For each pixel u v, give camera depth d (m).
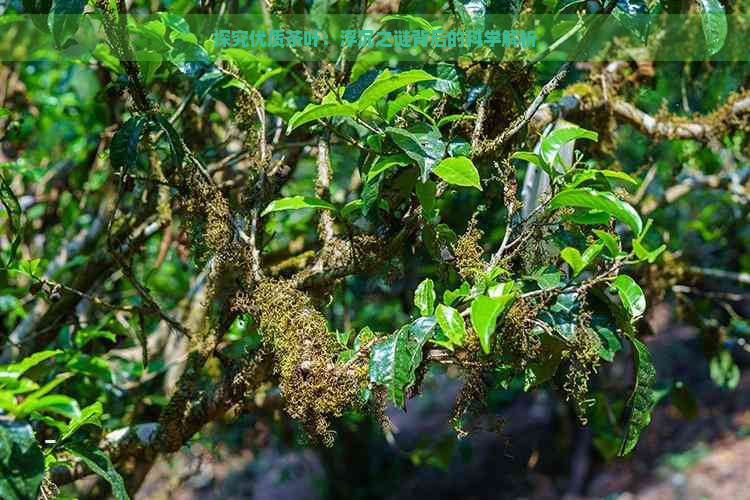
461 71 1.57
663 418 8.07
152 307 1.77
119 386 2.36
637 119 2.11
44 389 1.17
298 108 1.77
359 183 2.31
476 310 1.16
